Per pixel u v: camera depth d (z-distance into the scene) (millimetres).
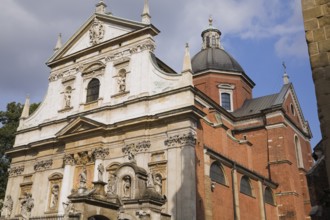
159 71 31547
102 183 20891
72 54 37844
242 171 31344
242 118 42625
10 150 38250
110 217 20188
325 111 7172
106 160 31406
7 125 47250
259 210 32875
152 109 30516
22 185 36344
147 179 23312
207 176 27203
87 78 36281
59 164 34531
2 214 29562
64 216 19250
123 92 32844
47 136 36562
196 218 25328
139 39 33969
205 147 28453
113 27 36281
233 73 47656
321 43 7641
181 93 29438
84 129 32781
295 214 36188
